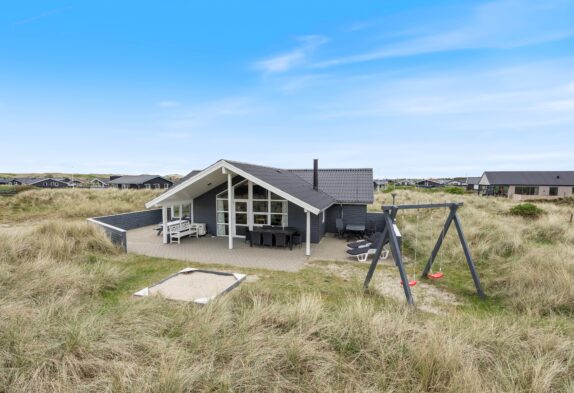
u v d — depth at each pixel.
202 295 6.73
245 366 3.46
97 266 7.76
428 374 3.33
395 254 6.36
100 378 3.17
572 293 6.01
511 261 8.78
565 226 12.31
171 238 12.91
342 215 15.19
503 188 48.56
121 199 28.36
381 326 4.30
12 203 23.78
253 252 11.25
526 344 4.02
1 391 2.95
